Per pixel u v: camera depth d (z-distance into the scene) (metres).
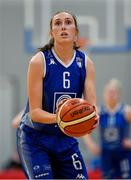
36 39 15.12
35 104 5.29
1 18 15.36
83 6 15.13
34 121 5.32
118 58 15.17
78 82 5.47
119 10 15.12
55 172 5.70
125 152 10.35
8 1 15.34
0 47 15.33
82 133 5.01
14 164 13.49
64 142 5.57
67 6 15.12
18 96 15.23
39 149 5.50
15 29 15.32
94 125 5.06
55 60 5.39
